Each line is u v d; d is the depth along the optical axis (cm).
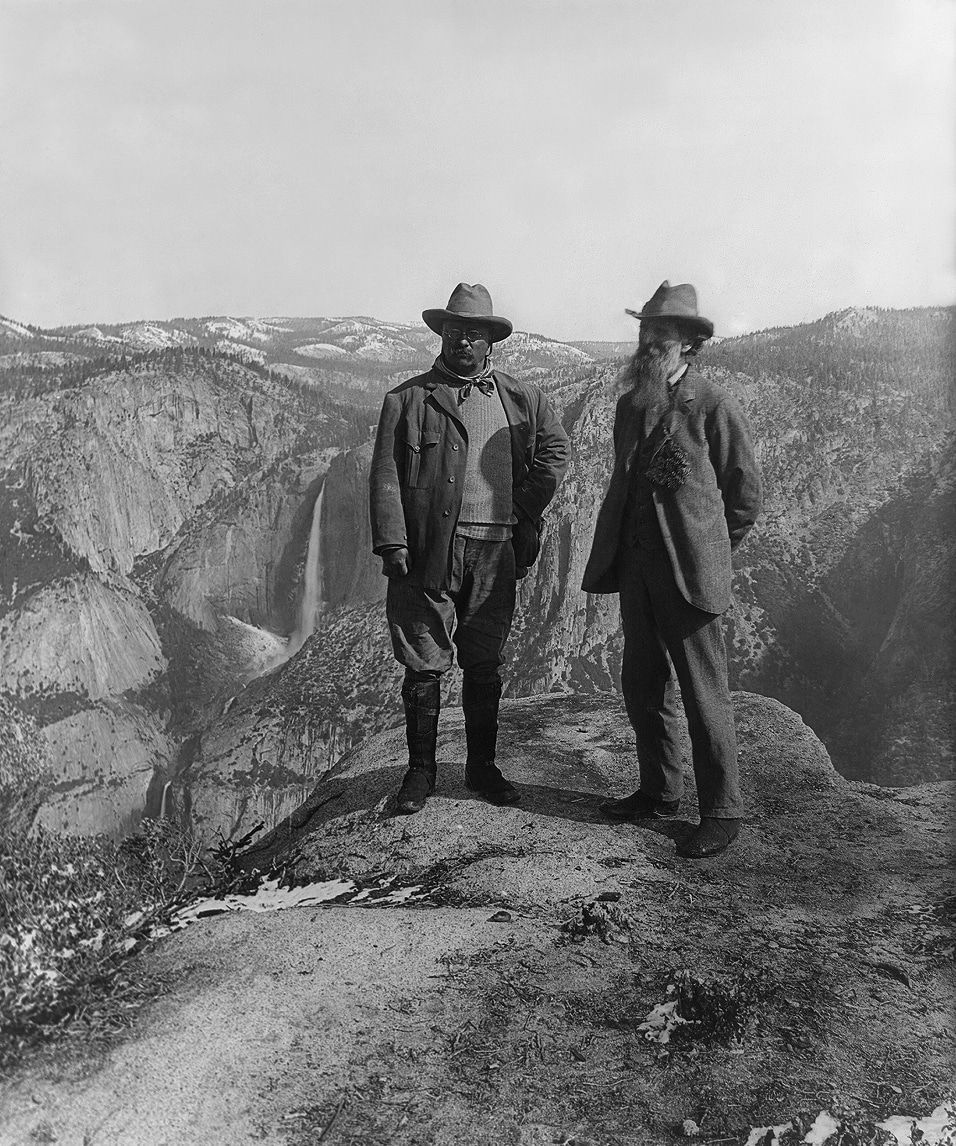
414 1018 256
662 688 402
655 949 302
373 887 377
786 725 548
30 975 255
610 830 402
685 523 367
